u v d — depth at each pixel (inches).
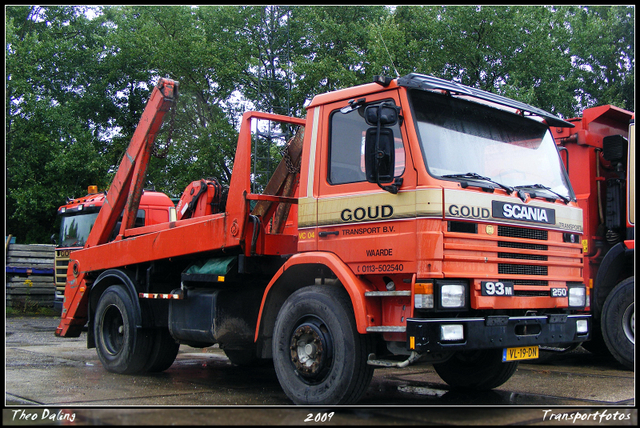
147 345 289.9
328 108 221.6
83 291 337.1
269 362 328.2
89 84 1139.9
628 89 852.0
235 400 219.3
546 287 209.2
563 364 340.2
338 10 948.6
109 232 334.3
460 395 234.1
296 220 257.8
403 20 911.0
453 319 180.4
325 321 201.2
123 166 323.6
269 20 1034.7
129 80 1175.6
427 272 181.3
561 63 835.4
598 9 954.7
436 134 198.7
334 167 215.3
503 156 216.4
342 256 204.8
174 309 275.4
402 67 768.3
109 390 241.8
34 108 959.0
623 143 316.8
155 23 1087.6
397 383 268.7
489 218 194.4
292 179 264.5
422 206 184.7
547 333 205.6
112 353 302.0
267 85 989.8
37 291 769.6
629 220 309.0
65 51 1074.1
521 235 204.8
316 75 827.4
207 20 1041.5
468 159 203.3
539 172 228.2
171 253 274.5
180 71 970.1
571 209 225.8
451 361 253.8
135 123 1179.3
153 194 519.2
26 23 1127.0
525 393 239.0
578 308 221.9
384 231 194.1
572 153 334.0
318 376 202.1
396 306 192.9
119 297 297.4
